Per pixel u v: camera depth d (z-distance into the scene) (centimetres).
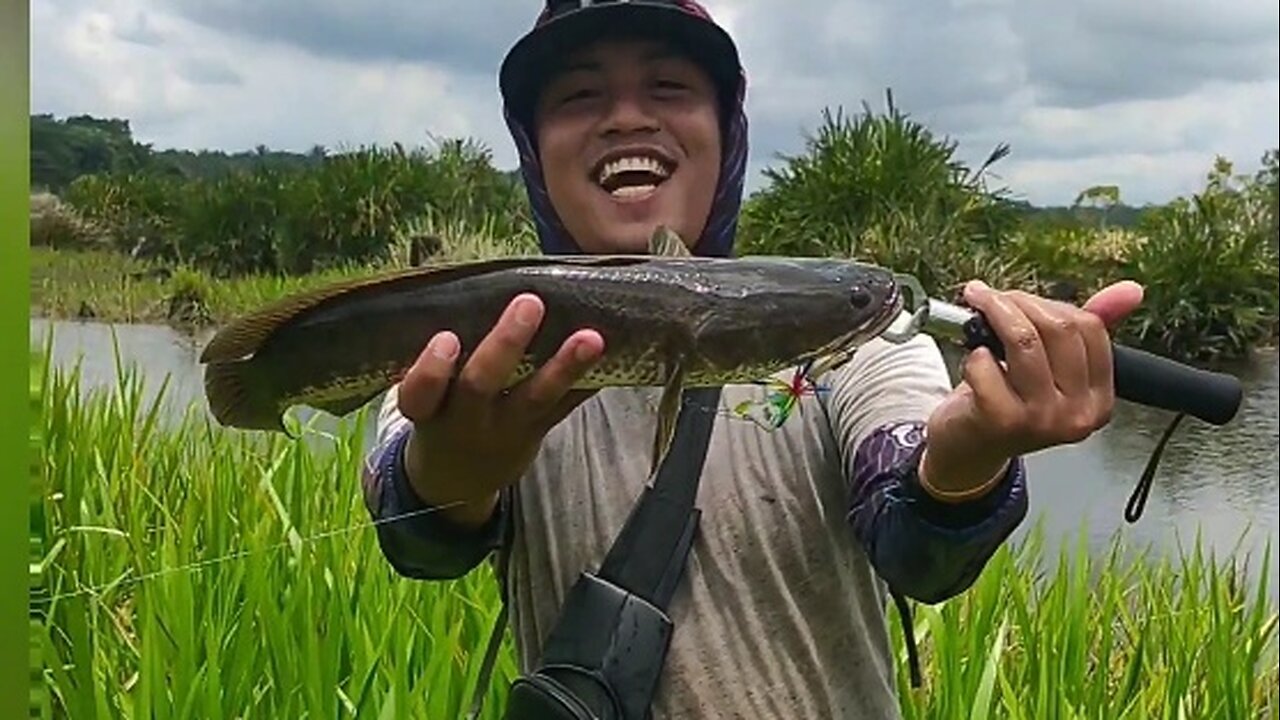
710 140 99
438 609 142
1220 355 681
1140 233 704
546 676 86
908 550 80
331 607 142
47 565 149
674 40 97
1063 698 145
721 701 86
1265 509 338
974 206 683
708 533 88
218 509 186
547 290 78
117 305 477
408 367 80
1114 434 448
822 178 696
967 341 75
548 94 100
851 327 78
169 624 137
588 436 92
